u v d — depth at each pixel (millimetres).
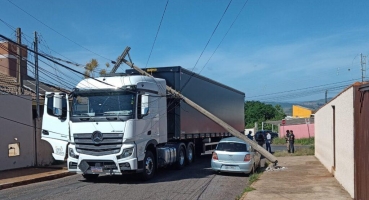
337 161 13039
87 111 13320
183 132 17734
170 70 17406
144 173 13719
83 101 13453
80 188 12344
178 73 17375
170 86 17375
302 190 11422
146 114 13477
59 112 13648
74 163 13352
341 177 12133
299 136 53719
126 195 11086
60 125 13734
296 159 22094
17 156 16812
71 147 13414
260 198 10297
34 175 14703
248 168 15203
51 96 13938
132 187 12516
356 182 9773
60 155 13695
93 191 11758
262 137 28172
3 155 16094
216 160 15609
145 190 11945
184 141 18891
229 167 15328
